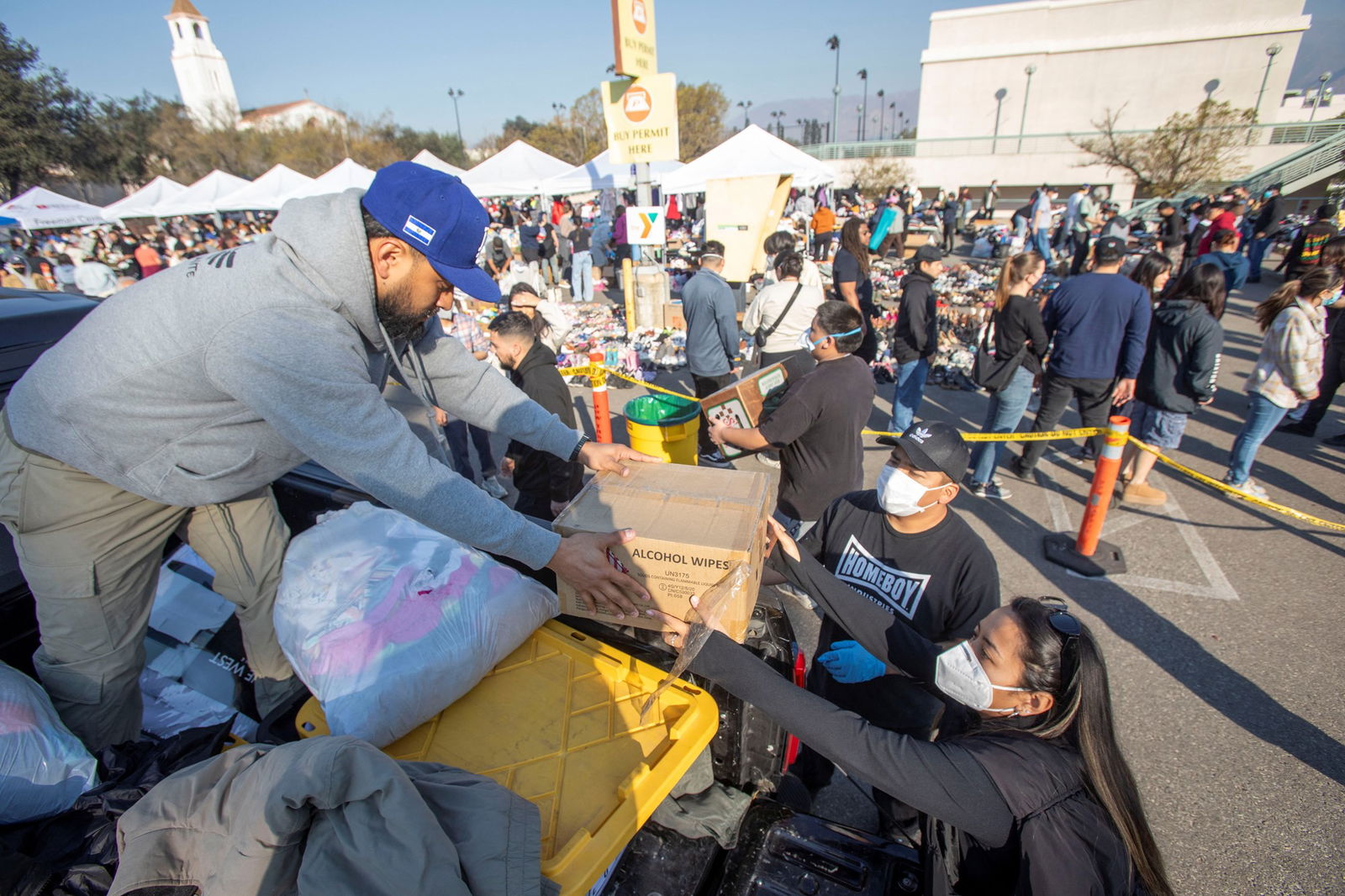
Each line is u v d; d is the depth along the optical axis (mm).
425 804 1079
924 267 5863
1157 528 4996
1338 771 2949
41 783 1473
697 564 1629
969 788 1367
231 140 44219
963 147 36844
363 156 46219
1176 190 25141
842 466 3639
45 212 19234
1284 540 4770
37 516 1609
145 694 2268
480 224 1547
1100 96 39344
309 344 1385
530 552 1592
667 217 23266
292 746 1148
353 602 1674
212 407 1509
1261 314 5133
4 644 2070
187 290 1400
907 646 1908
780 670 2084
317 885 991
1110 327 5102
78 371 1456
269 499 2004
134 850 1105
